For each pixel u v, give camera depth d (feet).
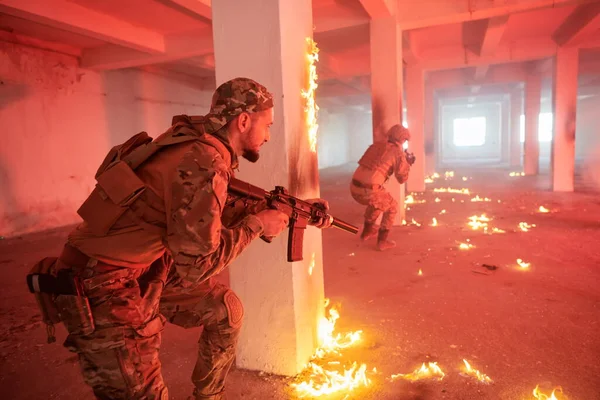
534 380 8.05
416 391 7.84
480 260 16.20
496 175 50.70
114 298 4.78
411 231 22.02
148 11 21.53
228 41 8.08
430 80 49.08
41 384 8.70
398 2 22.29
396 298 12.64
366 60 36.55
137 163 4.85
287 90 7.95
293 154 8.20
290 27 8.08
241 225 5.41
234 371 8.76
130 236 4.82
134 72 33.40
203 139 5.05
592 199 29.68
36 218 26.11
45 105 26.55
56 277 4.75
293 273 8.21
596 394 7.55
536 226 21.79
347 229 7.53
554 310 11.27
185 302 6.24
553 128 34.12
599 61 41.93
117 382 4.80
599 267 14.79
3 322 12.06
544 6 20.33
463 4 21.07
